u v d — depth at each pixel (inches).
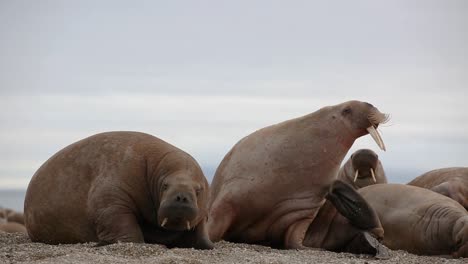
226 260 1175.0
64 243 1341.0
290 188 1469.0
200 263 1130.7
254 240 1492.4
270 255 1243.8
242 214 1471.5
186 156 1322.6
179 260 1128.8
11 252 1190.3
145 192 1299.2
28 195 1376.7
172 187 1236.5
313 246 1517.0
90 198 1296.8
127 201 1289.4
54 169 1348.4
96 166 1314.0
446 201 1519.4
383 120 1496.1
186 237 1300.4
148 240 1325.0
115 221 1270.9
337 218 1509.6
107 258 1129.4
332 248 1497.3
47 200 1336.1
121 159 1309.1
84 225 1306.6
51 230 1341.0
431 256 1480.1
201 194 1267.2
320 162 1482.5
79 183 1314.0
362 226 1469.0
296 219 1467.8
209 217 1453.0
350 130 1497.3
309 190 1475.1
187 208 1211.2
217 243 1395.2
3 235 1539.1
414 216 1512.1
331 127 1499.8
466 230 1405.0
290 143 1486.2
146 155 1314.0
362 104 1504.7
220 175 1514.5
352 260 1267.2
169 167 1288.1
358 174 1743.4
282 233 1477.6
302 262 1197.1
